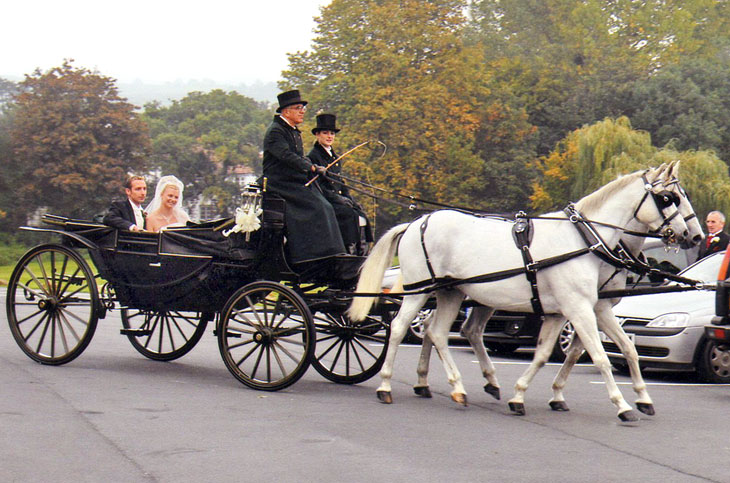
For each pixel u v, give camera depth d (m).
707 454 6.67
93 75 74.12
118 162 73.25
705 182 42.56
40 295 10.56
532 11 71.12
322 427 7.41
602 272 8.26
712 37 72.88
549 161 53.81
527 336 12.30
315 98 54.53
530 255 8.23
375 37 54.59
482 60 63.06
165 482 5.65
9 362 10.48
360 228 10.06
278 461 6.21
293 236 9.40
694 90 59.22
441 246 8.72
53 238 71.75
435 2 55.81
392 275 13.61
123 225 10.30
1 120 78.44
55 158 72.69
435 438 7.09
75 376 9.63
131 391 8.83
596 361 7.96
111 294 10.67
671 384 10.51
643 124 59.56
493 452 6.63
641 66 66.12
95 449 6.45
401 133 51.25
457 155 54.62
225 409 8.09
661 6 72.69
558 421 7.93
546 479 5.86
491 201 60.47
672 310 10.80
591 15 68.62
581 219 8.20
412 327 14.20
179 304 10.12
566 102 64.19
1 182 74.62
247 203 9.37
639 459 6.48
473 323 9.11
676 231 8.09
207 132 100.62
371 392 9.37
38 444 6.56
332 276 9.55
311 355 8.96
